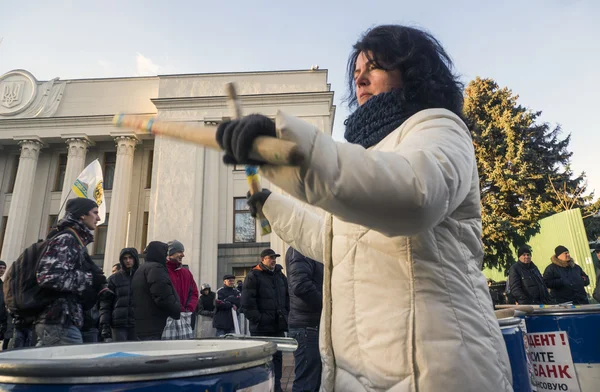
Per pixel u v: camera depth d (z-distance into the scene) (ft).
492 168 64.39
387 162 2.23
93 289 9.59
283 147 1.90
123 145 63.87
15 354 3.29
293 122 2.07
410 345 2.89
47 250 8.68
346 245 3.39
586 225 61.05
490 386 2.91
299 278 12.62
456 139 2.81
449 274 3.07
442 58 3.93
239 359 2.90
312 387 12.48
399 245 3.07
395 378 2.92
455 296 3.04
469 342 2.95
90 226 9.71
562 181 65.57
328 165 2.06
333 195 2.10
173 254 16.30
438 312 2.95
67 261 8.71
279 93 60.34
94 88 67.51
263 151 1.97
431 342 2.89
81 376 2.39
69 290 8.63
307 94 59.62
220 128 2.14
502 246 56.59
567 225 41.11
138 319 12.85
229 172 58.95
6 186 66.23
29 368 2.40
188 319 15.74
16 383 2.44
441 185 2.33
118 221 60.18
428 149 2.56
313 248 4.32
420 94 3.51
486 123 67.92
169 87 61.67
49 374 2.39
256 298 15.24
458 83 3.96
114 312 14.11
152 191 57.77
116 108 66.44
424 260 3.05
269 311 15.07
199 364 2.62
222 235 56.80
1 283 21.20
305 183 2.10
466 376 2.83
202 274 54.08
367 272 3.19
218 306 24.73
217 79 61.98
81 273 9.04
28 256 8.77
